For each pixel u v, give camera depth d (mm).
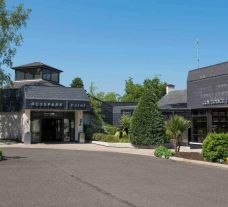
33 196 10711
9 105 39625
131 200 10242
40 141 39406
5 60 37000
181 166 18984
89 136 40750
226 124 28531
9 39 36531
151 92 32250
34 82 44906
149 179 14188
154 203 9922
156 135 31484
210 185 13000
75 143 38594
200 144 30953
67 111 40438
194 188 12359
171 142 31750
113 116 47781
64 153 26438
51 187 12180
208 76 30500
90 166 18219
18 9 36562
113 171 16406
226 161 20031
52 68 47250
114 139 34906
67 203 9797
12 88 39906
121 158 23047
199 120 31656
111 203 9828
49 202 9914
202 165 19688
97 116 44250
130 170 16891
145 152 28375
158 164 19766
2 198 10414
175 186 12695
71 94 38781
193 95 32312
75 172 15898
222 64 29125
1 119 41125
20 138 39344
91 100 44406
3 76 37719
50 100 37531
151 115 31672
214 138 20703
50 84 45469
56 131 40344
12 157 22719
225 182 13742
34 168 17172
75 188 12023
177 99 46406
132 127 32281
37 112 39250
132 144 32594
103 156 24297
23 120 38531
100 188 12055
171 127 24984
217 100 29188
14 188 11984
